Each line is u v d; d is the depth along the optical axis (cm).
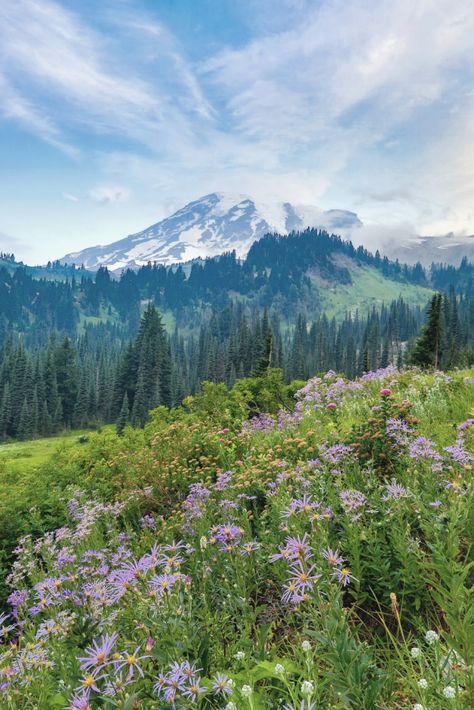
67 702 226
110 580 310
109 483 995
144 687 207
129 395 10694
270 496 472
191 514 538
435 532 282
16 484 1125
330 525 378
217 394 1509
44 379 11900
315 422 888
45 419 10856
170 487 805
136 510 782
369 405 888
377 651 272
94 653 187
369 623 318
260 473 580
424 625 288
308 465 519
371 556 330
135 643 237
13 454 7262
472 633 187
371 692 179
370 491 423
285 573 345
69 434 11044
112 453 1209
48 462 1241
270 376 1708
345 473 478
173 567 266
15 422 10731
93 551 496
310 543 313
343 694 178
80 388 11781
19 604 410
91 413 11975
